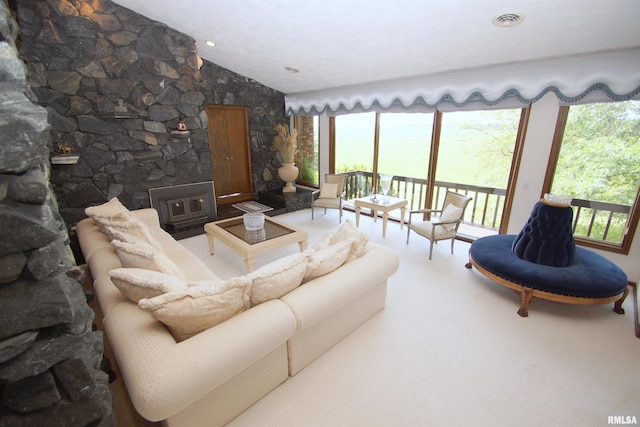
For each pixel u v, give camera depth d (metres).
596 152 3.16
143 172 4.18
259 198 6.33
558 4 2.13
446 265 3.54
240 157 5.98
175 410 1.30
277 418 1.69
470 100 3.59
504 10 2.29
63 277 0.98
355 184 5.89
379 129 5.11
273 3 2.79
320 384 1.91
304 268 1.93
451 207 3.83
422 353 2.15
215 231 3.55
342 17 2.82
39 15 3.20
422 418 1.69
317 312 1.83
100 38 3.55
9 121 0.82
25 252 0.89
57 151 3.51
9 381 0.90
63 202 3.66
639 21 2.17
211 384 1.39
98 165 3.82
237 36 3.75
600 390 1.86
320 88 5.35
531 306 2.73
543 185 3.46
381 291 2.55
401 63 3.66
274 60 4.38
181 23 3.77
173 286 1.60
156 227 3.71
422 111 4.25
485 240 3.33
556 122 3.24
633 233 3.02
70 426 1.05
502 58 3.15
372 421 1.67
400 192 5.31
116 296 1.79
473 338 2.31
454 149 4.42
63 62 3.40
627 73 2.63
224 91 5.37
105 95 3.69
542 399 1.80
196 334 1.55
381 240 4.33
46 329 0.96
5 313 0.87
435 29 2.74
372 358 2.11
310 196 6.07
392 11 2.58
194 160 4.62
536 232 2.78
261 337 1.56
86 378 1.04
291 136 5.99
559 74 2.96
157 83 4.05
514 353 2.16
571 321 2.51
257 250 3.08
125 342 1.44
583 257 2.85
